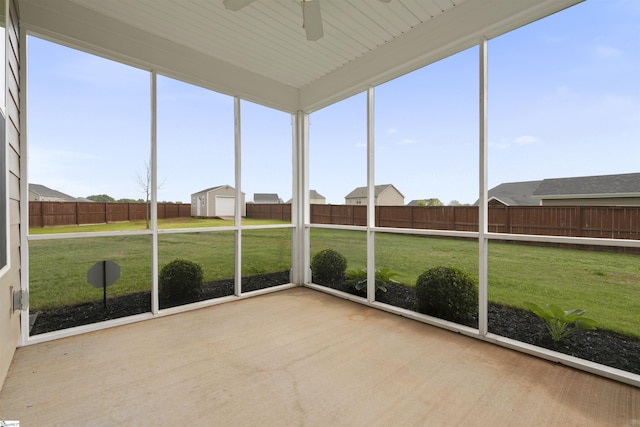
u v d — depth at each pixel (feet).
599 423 5.48
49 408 5.82
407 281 12.91
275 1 9.04
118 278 10.71
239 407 5.94
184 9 9.42
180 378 6.94
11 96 7.23
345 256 14.99
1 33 6.05
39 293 9.22
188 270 12.07
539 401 6.12
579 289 8.47
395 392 6.43
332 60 12.72
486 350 8.39
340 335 9.39
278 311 11.64
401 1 9.07
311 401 6.12
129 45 10.21
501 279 10.06
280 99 14.83
